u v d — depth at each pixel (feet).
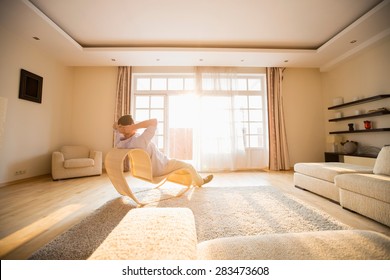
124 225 2.12
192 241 1.88
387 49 10.66
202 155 14.21
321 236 1.99
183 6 8.84
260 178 11.13
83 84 14.37
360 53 11.93
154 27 10.42
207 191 7.93
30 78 10.79
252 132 15.07
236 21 9.95
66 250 3.64
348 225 4.71
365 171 6.30
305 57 12.99
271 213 5.44
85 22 9.97
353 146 11.89
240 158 14.46
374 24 9.55
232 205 6.15
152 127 6.61
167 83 15.23
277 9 9.10
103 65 14.02
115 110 14.03
